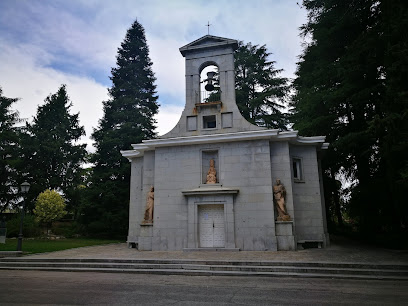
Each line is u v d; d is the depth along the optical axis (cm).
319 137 1939
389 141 1427
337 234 2783
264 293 892
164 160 1978
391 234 1869
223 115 1973
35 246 2069
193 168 1920
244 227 1772
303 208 1898
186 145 1961
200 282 1070
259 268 1221
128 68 3759
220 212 1856
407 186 1413
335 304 764
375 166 2033
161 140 1961
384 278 1085
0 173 3534
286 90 3356
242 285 1010
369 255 1443
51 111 4328
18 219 3059
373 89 1808
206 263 1316
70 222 4109
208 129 1973
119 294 888
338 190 2627
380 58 1802
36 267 1402
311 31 2289
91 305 770
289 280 1091
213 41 2073
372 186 1917
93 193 3114
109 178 3284
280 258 1384
